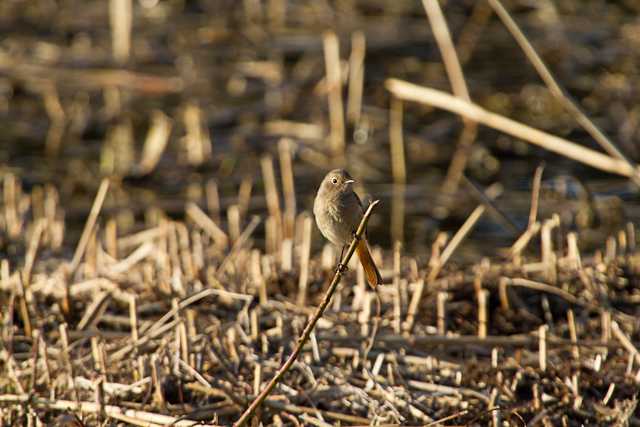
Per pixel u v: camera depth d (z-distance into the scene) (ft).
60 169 57.67
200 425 26.37
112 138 62.03
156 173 57.16
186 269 36.32
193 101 64.85
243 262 36.76
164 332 30.81
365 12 78.18
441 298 31.96
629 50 70.03
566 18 75.15
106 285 34.14
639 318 32.04
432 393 28.14
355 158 58.59
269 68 68.39
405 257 40.73
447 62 48.39
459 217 51.42
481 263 36.94
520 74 69.41
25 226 44.27
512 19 42.32
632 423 27.30
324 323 31.63
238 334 30.45
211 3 80.48
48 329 32.81
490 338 30.55
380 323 30.99
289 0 78.33
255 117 63.77
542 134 43.39
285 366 23.45
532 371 29.22
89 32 75.00
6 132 62.39
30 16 78.18
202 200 53.16
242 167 57.36
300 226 44.27
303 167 57.36
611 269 35.35
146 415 26.66
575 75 68.69
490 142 61.00
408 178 56.65
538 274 35.22
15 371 28.86
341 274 22.39
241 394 27.86
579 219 49.62
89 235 36.11
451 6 77.61
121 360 29.73
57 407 27.43
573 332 30.91
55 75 67.51
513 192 54.03
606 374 29.22
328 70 60.18
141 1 79.61
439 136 61.82
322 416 26.99
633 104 64.28
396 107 55.98
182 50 71.82
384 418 26.99
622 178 55.93
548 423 26.66
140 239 41.19
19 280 31.89
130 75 67.00
